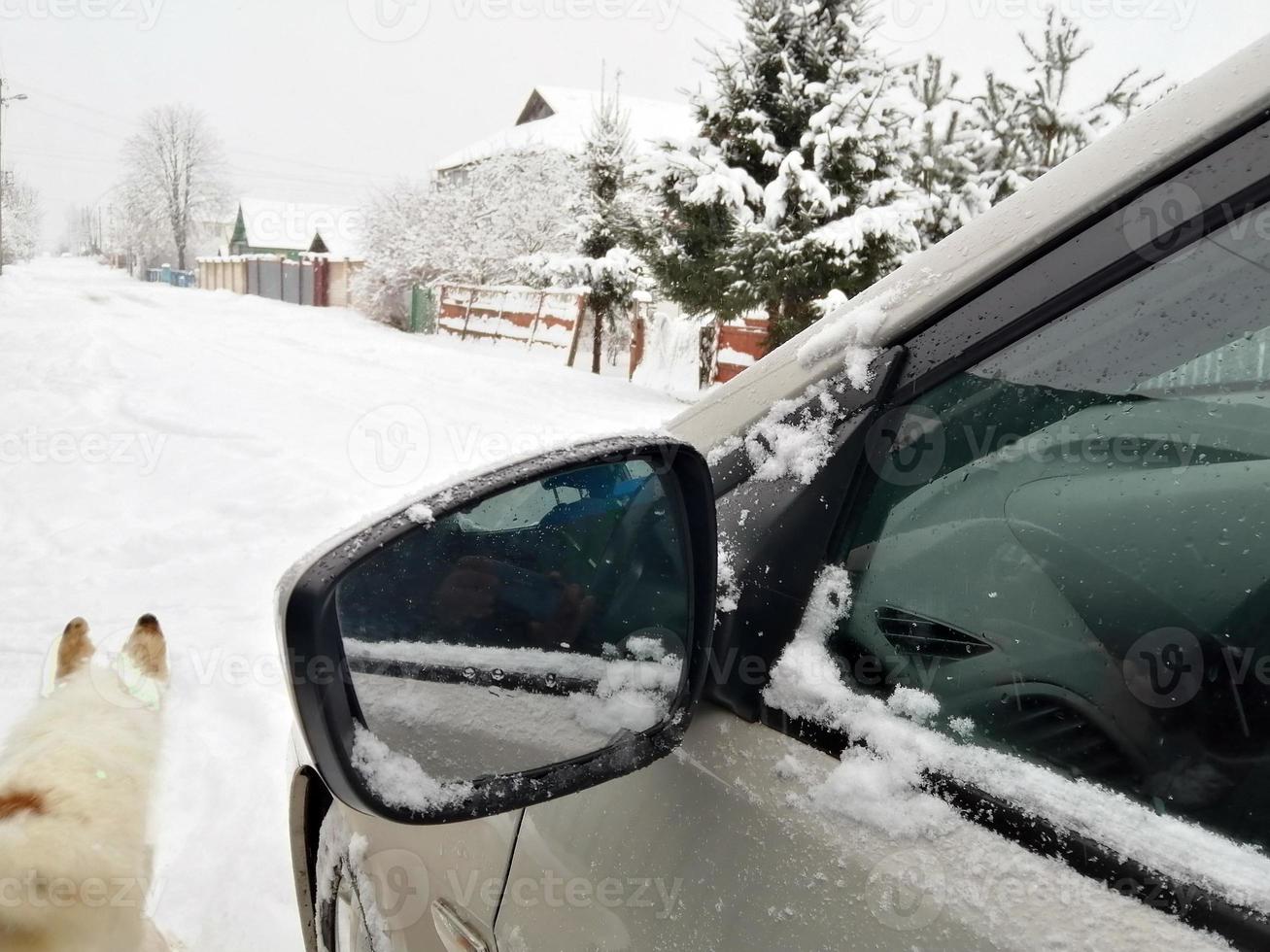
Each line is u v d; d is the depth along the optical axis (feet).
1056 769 2.79
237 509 20.71
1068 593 2.97
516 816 4.14
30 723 7.07
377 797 2.99
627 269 56.39
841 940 2.80
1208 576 2.80
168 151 231.50
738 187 37.68
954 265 3.41
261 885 8.89
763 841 3.12
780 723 3.32
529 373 48.08
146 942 6.91
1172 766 2.64
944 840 2.77
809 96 39.45
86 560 17.72
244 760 10.96
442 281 83.46
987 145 39.58
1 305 77.41
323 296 122.72
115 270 285.23
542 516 3.59
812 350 3.77
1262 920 2.24
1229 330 2.85
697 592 3.36
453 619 3.34
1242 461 2.87
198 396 33.91
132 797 6.84
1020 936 2.49
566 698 3.41
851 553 3.41
